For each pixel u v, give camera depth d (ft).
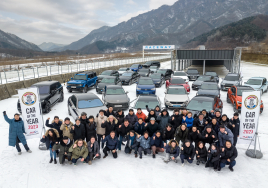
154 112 25.85
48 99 39.68
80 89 56.49
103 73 74.49
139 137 23.35
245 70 133.28
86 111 31.89
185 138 23.59
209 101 35.29
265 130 30.78
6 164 21.83
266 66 170.30
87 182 18.90
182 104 40.11
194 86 64.39
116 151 23.90
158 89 65.57
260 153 23.57
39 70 102.01
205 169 21.21
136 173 20.35
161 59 239.30
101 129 24.48
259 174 20.12
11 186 18.28
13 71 93.30
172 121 25.54
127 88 67.56
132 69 102.01
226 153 20.31
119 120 25.59
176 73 79.71
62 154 21.42
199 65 205.87
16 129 23.17
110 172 20.49
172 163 22.41
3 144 26.68
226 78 66.59
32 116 24.38
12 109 42.65
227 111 41.16
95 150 22.25
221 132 22.06
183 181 19.10
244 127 23.47
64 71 99.45
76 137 22.49
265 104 45.62
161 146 24.40
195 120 25.05
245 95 22.94
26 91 23.76
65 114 38.78
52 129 21.58
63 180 19.19
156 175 20.03
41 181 19.04
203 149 21.35
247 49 299.79
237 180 19.25
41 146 25.32
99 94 57.47
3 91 53.31
